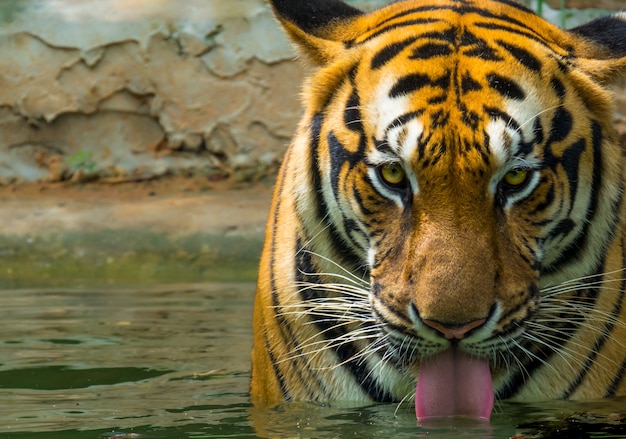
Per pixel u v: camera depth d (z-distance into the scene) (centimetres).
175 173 2259
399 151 731
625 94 1909
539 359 808
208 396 895
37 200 2047
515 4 845
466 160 715
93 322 1283
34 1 2333
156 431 757
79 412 834
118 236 1855
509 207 737
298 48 832
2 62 2286
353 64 798
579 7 2186
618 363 828
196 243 1833
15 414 829
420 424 741
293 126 2259
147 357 1083
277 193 884
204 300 1454
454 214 720
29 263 1806
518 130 727
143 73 2272
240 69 2266
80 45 2266
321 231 807
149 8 2303
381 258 752
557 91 764
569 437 709
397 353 757
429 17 803
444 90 743
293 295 826
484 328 709
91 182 2228
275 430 744
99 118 2284
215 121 2273
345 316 803
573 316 804
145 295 1502
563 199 755
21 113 2281
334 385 822
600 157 782
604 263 806
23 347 1130
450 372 743
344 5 880
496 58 758
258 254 1805
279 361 845
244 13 2283
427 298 698
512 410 781
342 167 779
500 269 718
